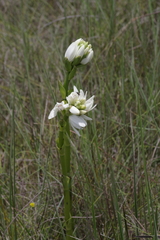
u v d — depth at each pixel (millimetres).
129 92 1860
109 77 1909
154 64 1826
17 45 2277
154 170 1612
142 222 1452
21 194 1556
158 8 2281
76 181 1514
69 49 1236
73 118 1230
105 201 1467
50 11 2717
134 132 1681
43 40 2385
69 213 1319
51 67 2055
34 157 1634
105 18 2221
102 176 1521
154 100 1692
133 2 2367
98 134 1713
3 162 1702
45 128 1743
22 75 1999
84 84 1938
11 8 2639
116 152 1667
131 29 2088
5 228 1441
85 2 2367
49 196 1521
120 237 1376
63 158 1275
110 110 1746
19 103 1851
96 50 2098
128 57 1989
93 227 1433
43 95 1885
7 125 1788
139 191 1490
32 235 1442
